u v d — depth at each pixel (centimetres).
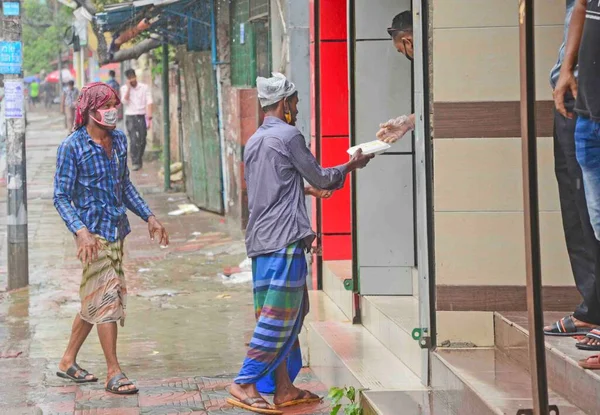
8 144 1573
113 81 3725
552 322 754
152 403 942
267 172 880
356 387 852
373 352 950
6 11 1547
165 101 2823
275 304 878
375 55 1055
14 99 1570
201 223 2220
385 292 1065
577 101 619
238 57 2156
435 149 793
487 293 802
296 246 883
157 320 1337
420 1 793
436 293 806
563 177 714
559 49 763
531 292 495
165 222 2255
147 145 4122
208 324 1311
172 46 3006
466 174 793
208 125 2352
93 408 929
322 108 1223
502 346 784
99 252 984
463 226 798
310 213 1349
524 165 495
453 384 741
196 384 1010
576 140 630
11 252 1580
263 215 884
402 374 866
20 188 1578
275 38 1591
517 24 780
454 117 788
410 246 1059
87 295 989
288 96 907
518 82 782
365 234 1059
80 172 980
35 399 963
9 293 1545
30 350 1182
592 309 714
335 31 1220
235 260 1788
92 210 984
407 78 1056
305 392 931
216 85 2283
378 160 1052
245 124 2056
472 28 781
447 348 806
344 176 898
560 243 790
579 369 650
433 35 784
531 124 492
